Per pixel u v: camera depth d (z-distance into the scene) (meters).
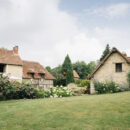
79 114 6.45
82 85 30.00
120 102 8.52
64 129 4.91
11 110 7.83
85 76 61.44
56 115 6.44
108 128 4.85
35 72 32.31
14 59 28.53
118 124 5.16
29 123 5.61
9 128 5.16
